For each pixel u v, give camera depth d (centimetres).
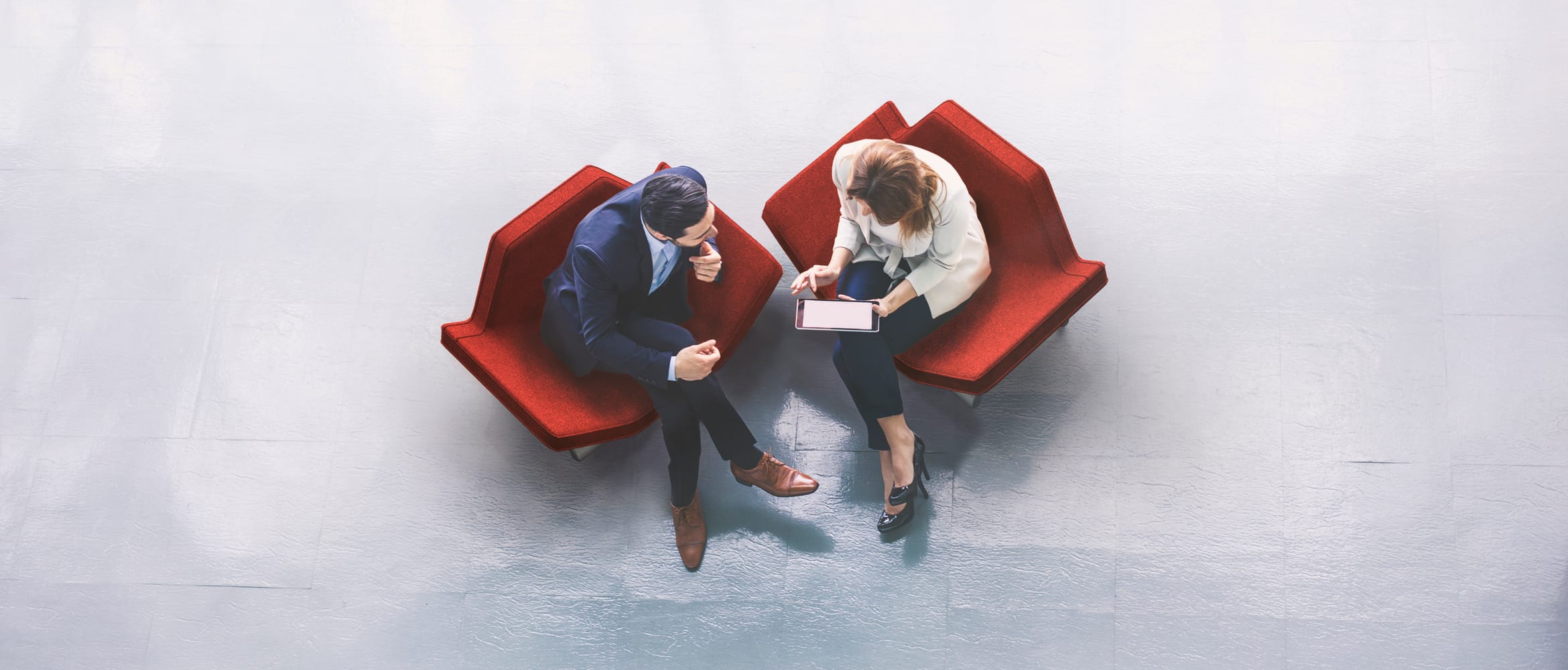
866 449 389
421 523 388
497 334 359
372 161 444
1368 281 397
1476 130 415
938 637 363
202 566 385
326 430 403
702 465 391
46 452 404
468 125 449
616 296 339
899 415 361
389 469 396
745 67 451
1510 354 383
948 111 355
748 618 370
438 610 377
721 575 376
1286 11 441
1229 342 392
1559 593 353
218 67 464
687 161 437
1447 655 350
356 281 425
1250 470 375
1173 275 404
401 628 376
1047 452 382
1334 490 371
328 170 443
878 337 347
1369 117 421
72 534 391
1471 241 399
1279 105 426
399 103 454
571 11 466
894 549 375
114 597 383
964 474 382
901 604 368
